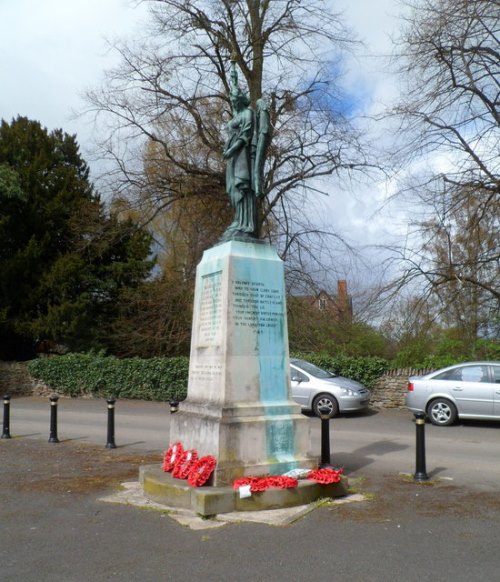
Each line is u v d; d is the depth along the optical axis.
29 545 5.82
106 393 22.88
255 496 6.82
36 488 8.28
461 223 19.45
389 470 9.55
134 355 27.20
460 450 11.75
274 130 22.19
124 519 6.61
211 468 7.06
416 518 6.65
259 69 23.05
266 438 7.38
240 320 7.69
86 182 29.80
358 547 5.65
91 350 24.83
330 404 17.41
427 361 20.31
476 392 15.31
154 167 24.16
